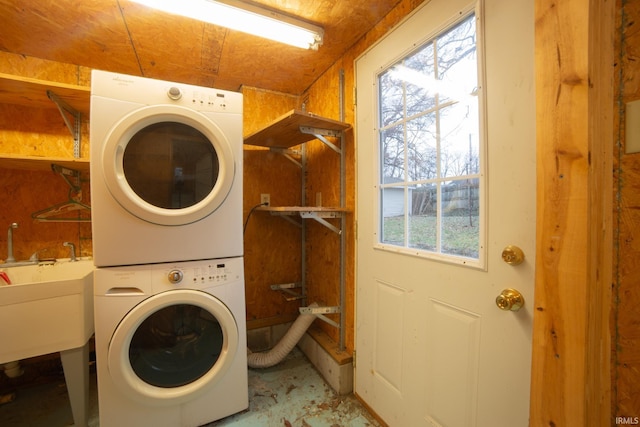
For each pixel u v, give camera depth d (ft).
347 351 5.96
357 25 5.08
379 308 4.97
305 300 8.04
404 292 4.42
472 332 3.39
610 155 2.35
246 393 4.99
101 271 4.02
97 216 4.01
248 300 7.70
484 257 3.24
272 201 7.96
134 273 4.14
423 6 4.02
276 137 6.57
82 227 6.25
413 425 4.22
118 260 4.11
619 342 2.48
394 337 4.61
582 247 2.26
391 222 4.81
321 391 5.81
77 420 4.54
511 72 2.95
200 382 4.49
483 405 3.27
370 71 5.13
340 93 6.04
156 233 4.30
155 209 4.21
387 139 4.91
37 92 5.10
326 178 6.88
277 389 5.87
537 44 2.52
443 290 3.77
